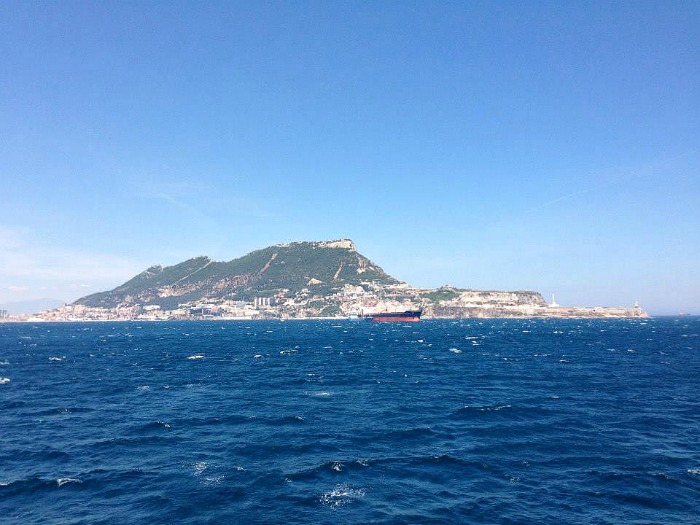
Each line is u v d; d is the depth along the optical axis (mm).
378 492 29953
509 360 110062
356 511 27125
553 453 37750
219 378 82500
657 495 29500
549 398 60562
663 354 123875
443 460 36000
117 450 39281
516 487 30828
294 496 29297
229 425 47312
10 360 119562
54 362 113688
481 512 27047
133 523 25781
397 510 27266
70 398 63406
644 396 62000
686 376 81062
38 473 33844
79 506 28109
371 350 144000
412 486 30969
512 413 51562
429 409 54250
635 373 85125
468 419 49062
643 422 47562
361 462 35500
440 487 30797
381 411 53375
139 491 30281
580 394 63562
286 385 73688
